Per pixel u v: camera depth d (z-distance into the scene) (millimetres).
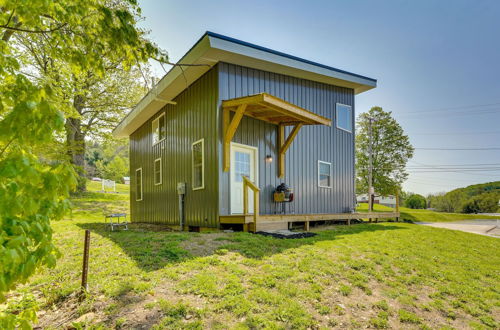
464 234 8688
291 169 8500
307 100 9211
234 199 6980
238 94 7129
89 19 2385
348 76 9766
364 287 3523
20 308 2887
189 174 7906
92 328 2373
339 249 4996
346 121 10789
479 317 3154
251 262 3938
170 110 9289
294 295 3117
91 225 8922
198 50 6504
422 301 3393
